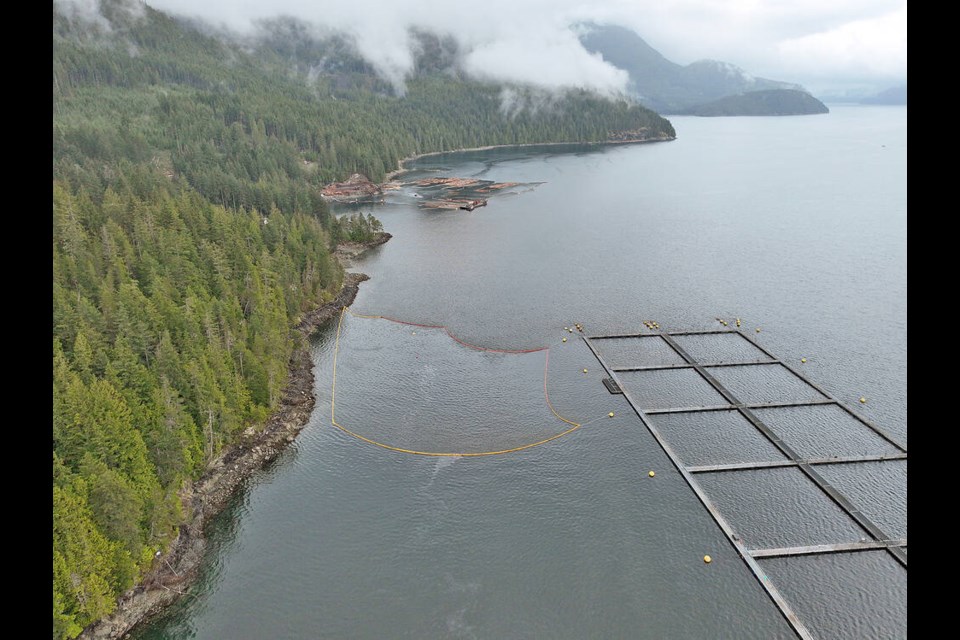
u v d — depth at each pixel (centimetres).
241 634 8119
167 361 10981
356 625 8219
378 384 14112
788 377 14350
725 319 17725
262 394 12488
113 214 17050
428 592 8700
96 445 8950
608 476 10981
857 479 10762
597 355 15462
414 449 11756
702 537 9650
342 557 9300
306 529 9844
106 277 13612
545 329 17138
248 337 13562
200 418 11044
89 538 8012
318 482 10906
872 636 8031
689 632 8150
